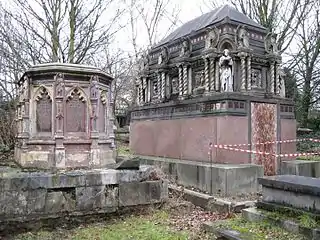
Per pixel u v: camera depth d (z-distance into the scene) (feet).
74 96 24.08
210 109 32.53
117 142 62.03
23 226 19.43
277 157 34.50
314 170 34.55
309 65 71.36
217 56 35.83
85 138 24.22
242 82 35.35
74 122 23.99
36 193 19.79
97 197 21.49
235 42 35.88
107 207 21.80
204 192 28.27
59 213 20.35
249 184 27.55
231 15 37.96
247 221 19.60
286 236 16.47
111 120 26.94
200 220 21.98
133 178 22.90
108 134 26.30
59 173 20.94
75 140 23.71
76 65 24.04
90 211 21.25
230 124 30.99
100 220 21.57
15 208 19.24
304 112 70.85
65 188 20.67
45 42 45.32
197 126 33.99
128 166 23.29
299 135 64.34
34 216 19.69
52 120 23.45
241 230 17.92
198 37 39.63
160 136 39.99
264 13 66.85
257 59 37.22
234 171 26.89
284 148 35.47
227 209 23.25
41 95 24.04
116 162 26.66
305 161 35.04
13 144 33.76
